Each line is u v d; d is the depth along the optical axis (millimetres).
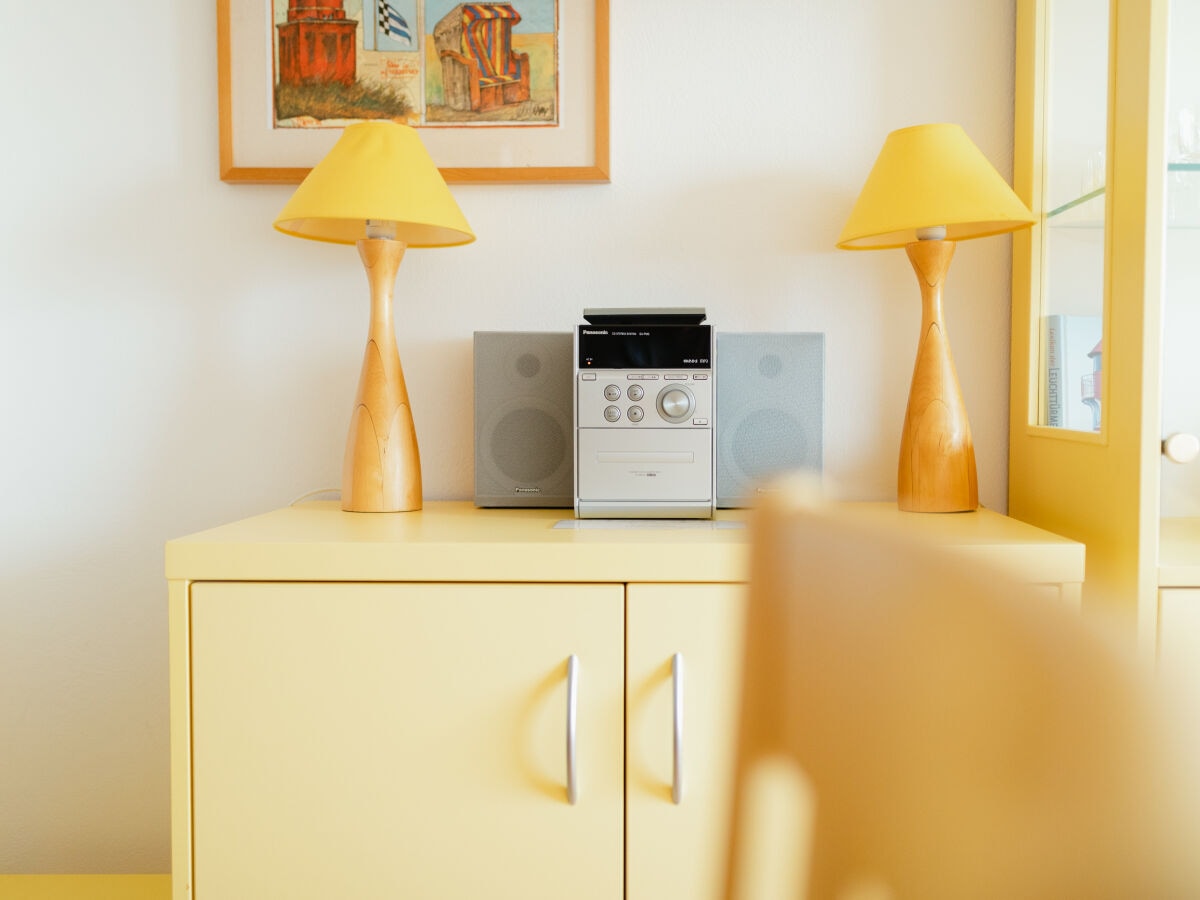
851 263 1401
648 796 979
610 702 980
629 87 1401
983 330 1405
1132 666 271
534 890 989
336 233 1317
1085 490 1143
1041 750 271
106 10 1400
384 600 984
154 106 1406
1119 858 264
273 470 1434
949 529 1072
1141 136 1015
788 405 1292
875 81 1387
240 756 993
